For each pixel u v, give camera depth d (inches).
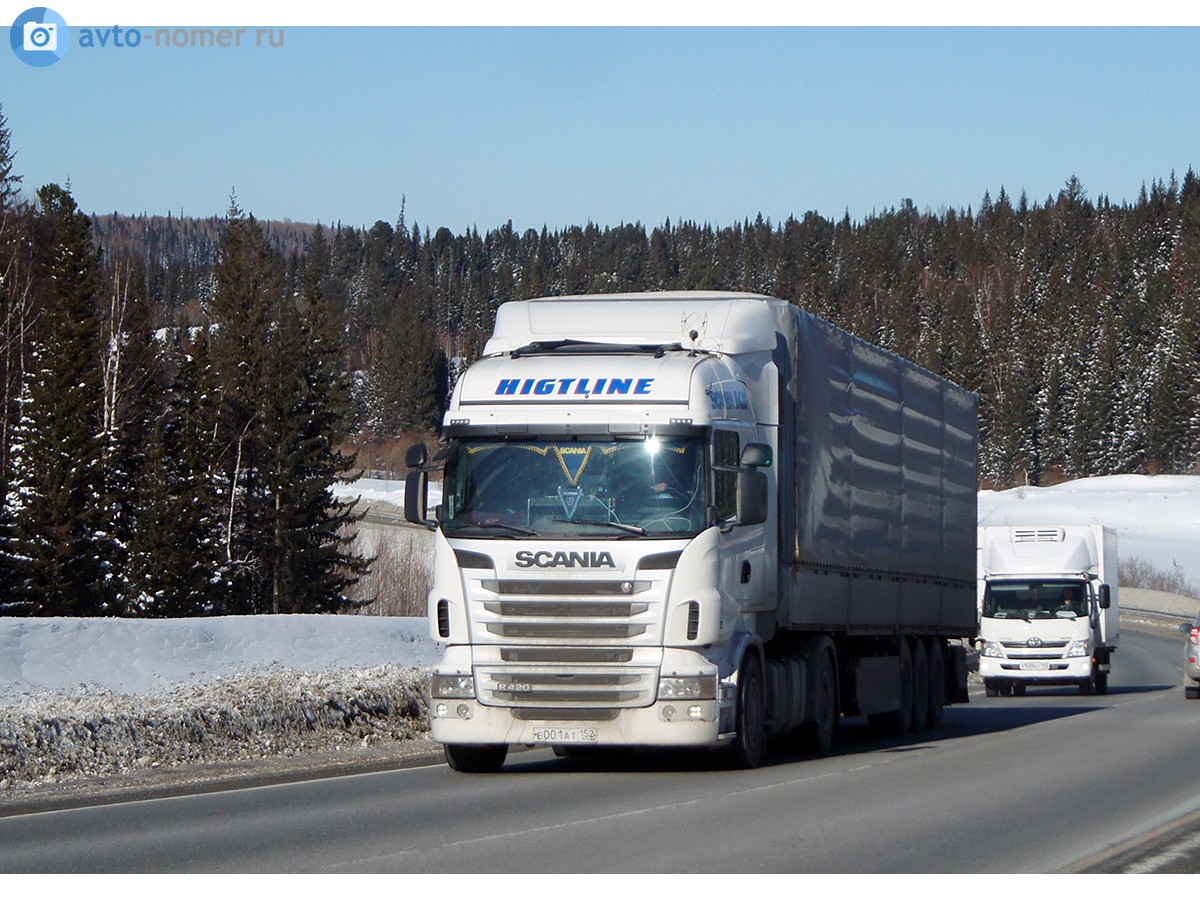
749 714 1286.9
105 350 4822.8
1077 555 2866.6
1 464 4581.7
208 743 1424.7
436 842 865.5
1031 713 2235.5
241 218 5546.3
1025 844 863.7
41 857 828.6
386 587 4328.3
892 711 1766.7
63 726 1309.1
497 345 1341.0
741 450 1272.1
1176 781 1198.3
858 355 1616.6
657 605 1168.2
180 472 4736.7
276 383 5034.5
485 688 1183.6
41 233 5565.9
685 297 1381.6
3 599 4220.0
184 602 4387.3
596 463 1198.9
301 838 889.5
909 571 1824.6
